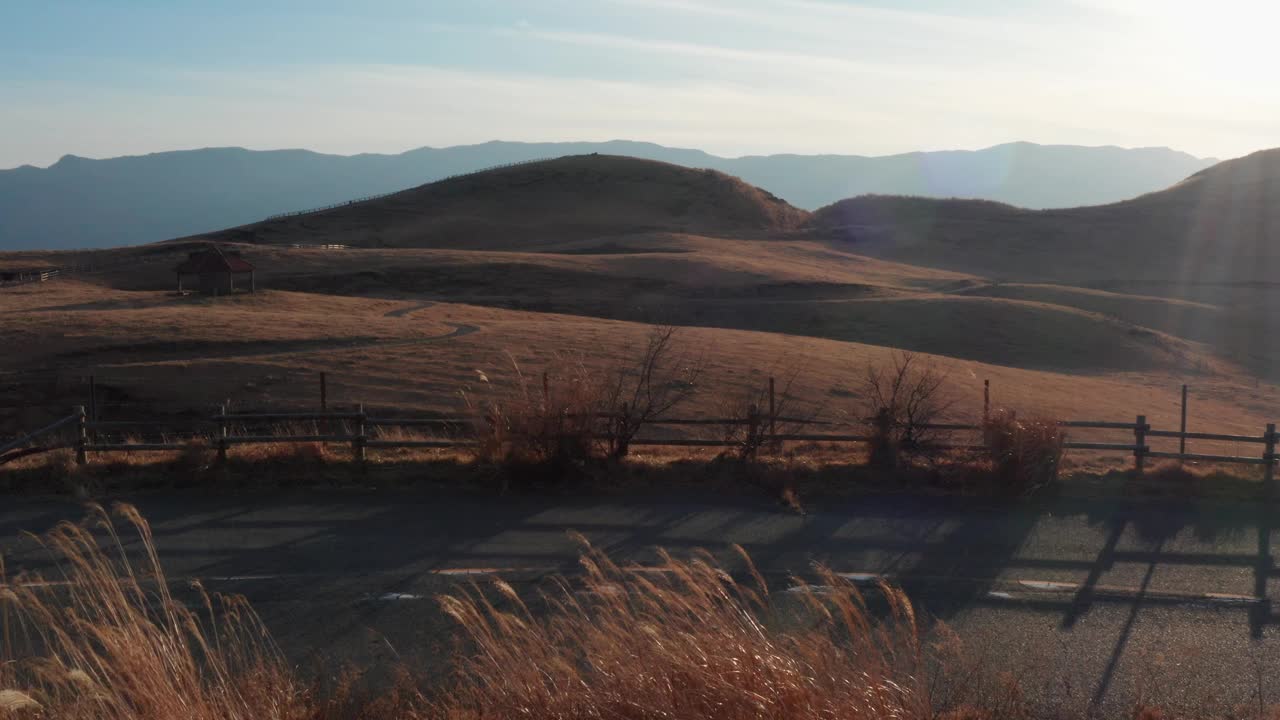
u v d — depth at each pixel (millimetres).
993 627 6945
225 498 10289
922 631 6785
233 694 4992
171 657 4758
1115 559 8633
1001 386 29500
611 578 7691
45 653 5715
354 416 12023
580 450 11367
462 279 73938
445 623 6785
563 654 5398
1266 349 55594
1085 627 7004
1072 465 12258
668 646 4766
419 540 8836
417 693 5355
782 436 12531
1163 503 10711
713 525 9500
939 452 12234
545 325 39094
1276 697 5918
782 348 33312
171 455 11758
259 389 25703
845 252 117375
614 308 64562
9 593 5348
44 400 25953
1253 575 8234
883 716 4633
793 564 8305
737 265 83562
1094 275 106188
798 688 4492
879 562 8414
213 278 55844
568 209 152250
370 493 10578
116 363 30797
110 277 76625
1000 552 8781
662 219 148625
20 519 9258
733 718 4402
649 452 12680
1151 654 6535
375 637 6547
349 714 5254
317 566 8047
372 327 37625
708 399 22875
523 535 9031
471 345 31062
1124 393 33281
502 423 11602
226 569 7938
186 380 26891
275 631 6648
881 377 22609
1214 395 38062
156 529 9062
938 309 58844
